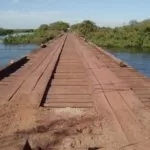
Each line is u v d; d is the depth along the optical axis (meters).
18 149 4.65
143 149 4.64
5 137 5.21
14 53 41.78
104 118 6.10
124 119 5.98
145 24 59.56
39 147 4.88
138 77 10.59
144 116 6.14
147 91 8.41
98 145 4.91
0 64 27.56
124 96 7.77
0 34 157.12
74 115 6.43
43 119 6.16
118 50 42.34
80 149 4.81
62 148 4.87
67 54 19.91
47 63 14.46
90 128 5.64
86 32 87.62
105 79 10.12
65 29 142.25
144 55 34.03
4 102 7.35
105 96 7.80
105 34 62.91
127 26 62.09
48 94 8.44
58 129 5.63
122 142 4.91
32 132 5.47
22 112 6.58
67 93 8.55
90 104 7.35
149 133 5.24
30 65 13.89
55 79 10.77
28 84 9.38
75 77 11.13
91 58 16.80
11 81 9.99
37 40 81.19
